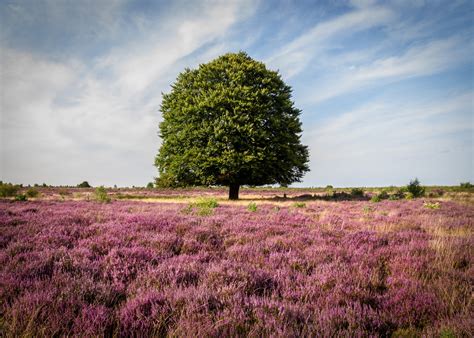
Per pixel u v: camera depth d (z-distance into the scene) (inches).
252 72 1088.8
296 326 101.2
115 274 155.2
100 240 231.9
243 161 941.2
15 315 101.2
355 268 175.5
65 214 407.5
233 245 240.7
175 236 247.8
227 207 614.5
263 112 1017.5
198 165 991.6
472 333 97.0
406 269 177.8
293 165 1111.0
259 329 100.9
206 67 1090.1
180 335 94.9
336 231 306.5
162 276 153.4
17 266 159.6
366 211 545.6
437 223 379.9
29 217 365.1
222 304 122.9
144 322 103.5
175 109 1087.6
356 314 113.9
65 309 110.9
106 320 104.1
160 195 1469.0
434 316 119.2
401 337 102.9
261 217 416.8
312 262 192.5
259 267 182.1
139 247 208.8
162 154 1109.7
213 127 976.3
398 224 366.3
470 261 195.3
